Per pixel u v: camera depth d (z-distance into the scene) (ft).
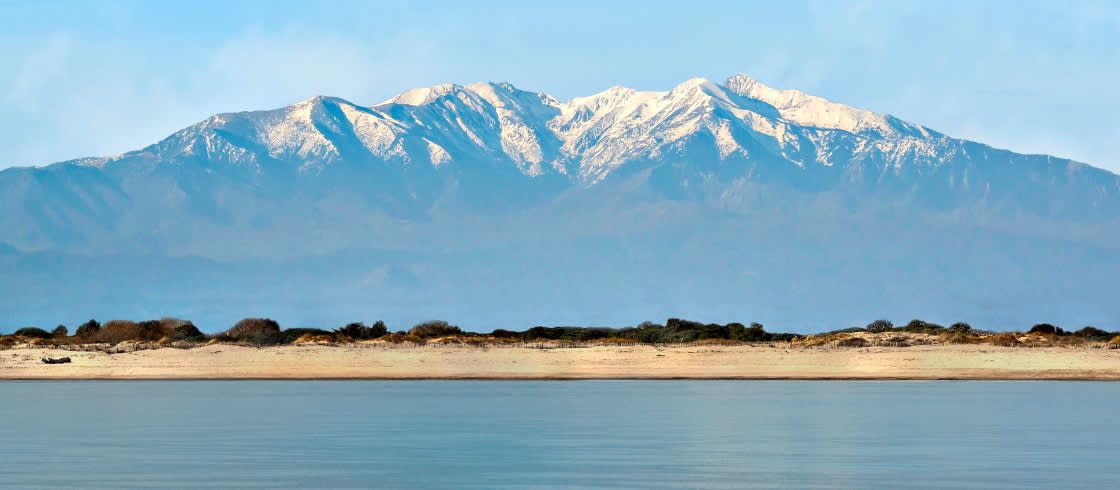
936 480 386.73
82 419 573.74
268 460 432.66
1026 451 450.30
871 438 490.90
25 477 395.55
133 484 382.42
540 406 643.86
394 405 655.76
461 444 476.13
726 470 407.03
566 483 382.83
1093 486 374.84
